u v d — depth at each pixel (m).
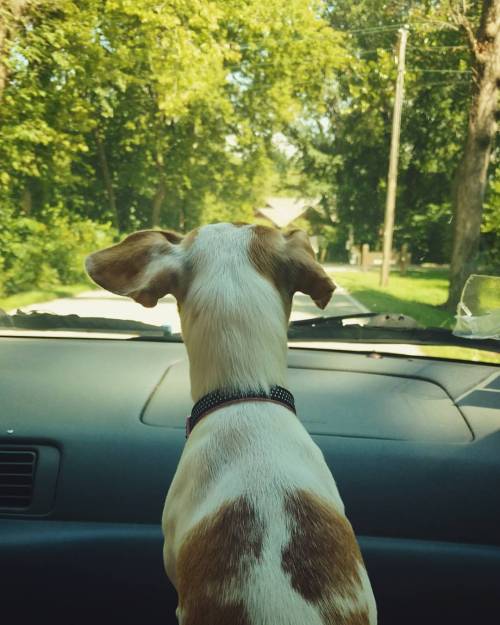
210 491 0.54
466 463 0.86
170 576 0.58
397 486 0.84
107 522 0.83
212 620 0.46
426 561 0.80
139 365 1.13
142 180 7.51
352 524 0.82
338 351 1.22
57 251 3.73
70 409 0.94
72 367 1.11
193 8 5.42
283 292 0.67
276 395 0.61
